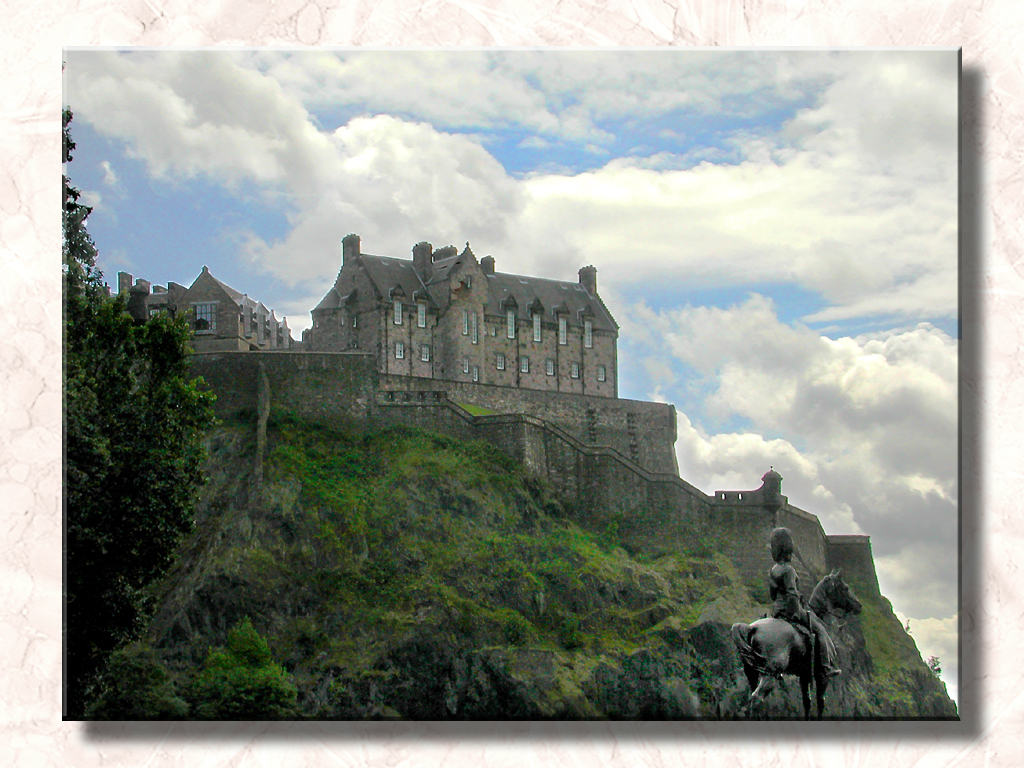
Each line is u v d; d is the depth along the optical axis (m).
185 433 49.31
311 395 80.69
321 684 65.44
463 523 75.69
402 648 67.19
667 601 72.00
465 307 98.69
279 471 75.62
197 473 49.06
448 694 66.38
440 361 97.88
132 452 44.38
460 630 68.38
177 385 49.84
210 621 66.50
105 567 41.91
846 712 61.25
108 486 42.91
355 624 68.56
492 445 81.81
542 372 103.19
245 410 79.31
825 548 67.75
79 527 39.19
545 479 81.81
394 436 81.25
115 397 45.38
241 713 61.28
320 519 73.62
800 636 32.25
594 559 74.88
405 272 99.69
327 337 97.00
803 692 32.69
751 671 31.97
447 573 71.94
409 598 70.12
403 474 77.50
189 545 70.69
